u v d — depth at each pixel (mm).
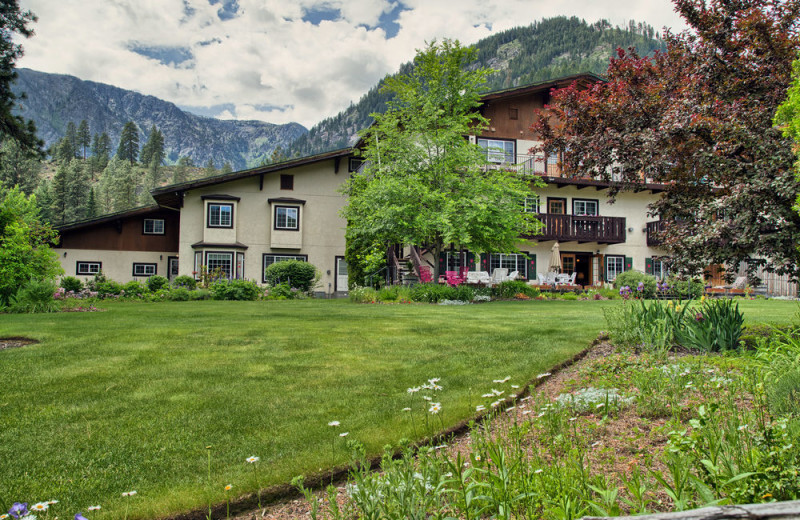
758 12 6699
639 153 6961
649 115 7289
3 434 3684
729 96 6969
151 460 3230
